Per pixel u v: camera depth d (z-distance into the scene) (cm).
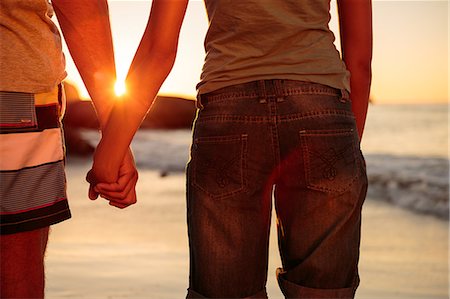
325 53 193
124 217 831
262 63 190
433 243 730
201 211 198
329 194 192
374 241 748
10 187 201
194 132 201
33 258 207
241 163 192
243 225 196
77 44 234
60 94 217
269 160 192
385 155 2053
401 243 731
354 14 208
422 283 530
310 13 193
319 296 198
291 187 195
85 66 235
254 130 190
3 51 198
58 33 218
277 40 190
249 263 200
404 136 3222
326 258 196
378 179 1364
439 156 1984
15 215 201
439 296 484
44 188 208
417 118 4831
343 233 196
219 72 193
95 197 230
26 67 201
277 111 189
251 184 194
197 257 202
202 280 202
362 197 198
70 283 463
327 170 190
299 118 189
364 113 214
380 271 580
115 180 219
